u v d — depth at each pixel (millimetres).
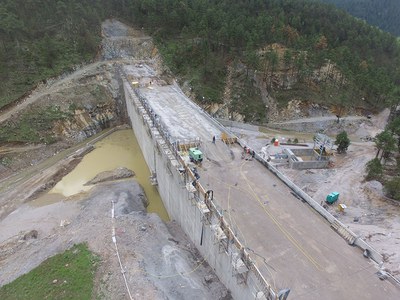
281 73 85688
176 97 66875
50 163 59500
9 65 68375
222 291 30141
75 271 32094
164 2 96125
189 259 34719
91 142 67375
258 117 80188
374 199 45594
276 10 108500
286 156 58156
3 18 73375
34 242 39156
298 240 28375
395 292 23562
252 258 26406
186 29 91938
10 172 56094
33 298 30094
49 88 70188
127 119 77000
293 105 83750
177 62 83688
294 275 24844
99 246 34844
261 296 22828
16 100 64938
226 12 100875
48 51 74562
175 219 43594
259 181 37094
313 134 78375
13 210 46906
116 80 79375
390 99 87188
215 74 82312
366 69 95312
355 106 88250
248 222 30391
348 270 25375
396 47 118250
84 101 71250
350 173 53500
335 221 29938
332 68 91062
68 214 44562
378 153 57594
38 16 80500
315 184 49750
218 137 48062
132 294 28312
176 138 47031
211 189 35406
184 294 29359
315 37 99375
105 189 49969
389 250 33906
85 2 93500
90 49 83250
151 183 53469
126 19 99250
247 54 80188
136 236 36281
